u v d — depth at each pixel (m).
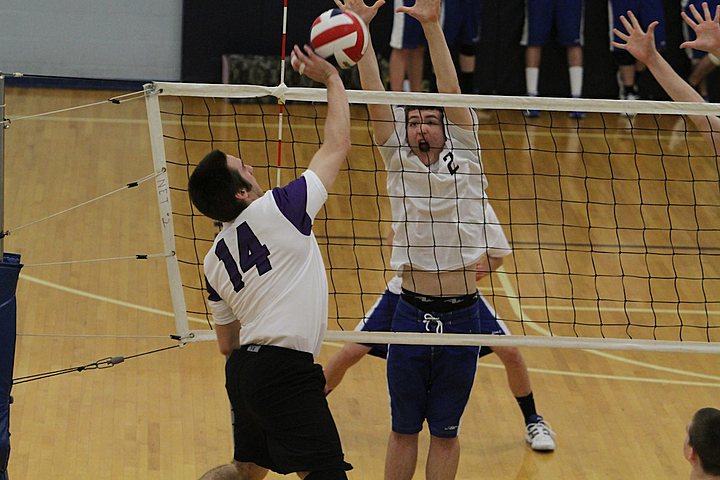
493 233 14.29
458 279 13.16
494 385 17.58
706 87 33.22
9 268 11.75
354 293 19.20
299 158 28.05
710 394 17.48
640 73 34.03
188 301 19.98
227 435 15.53
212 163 11.04
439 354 12.92
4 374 11.83
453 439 13.17
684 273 22.30
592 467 15.23
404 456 13.17
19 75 12.20
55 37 32.69
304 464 10.93
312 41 11.35
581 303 20.69
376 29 33.00
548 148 29.98
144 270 21.14
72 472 14.31
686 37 33.34
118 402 16.28
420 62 31.31
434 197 13.05
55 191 24.86
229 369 11.36
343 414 16.36
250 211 11.06
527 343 12.97
